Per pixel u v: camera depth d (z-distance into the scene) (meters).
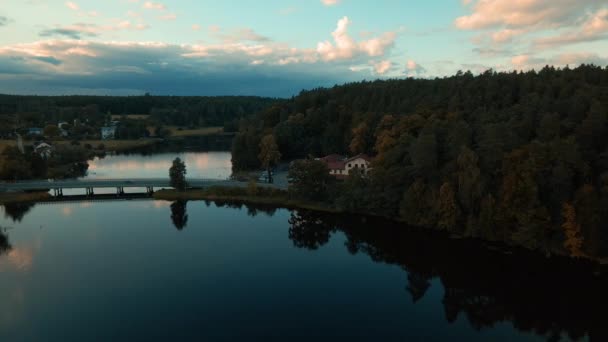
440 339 55.16
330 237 95.69
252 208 121.81
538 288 68.44
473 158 89.62
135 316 59.78
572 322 59.16
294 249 87.88
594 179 80.62
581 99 99.50
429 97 159.00
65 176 172.75
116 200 132.38
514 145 91.12
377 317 60.47
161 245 89.56
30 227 102.19
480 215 88.19
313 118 192.12
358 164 140.25
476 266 77.06
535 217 81.38
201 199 132.25
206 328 56.88
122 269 76.25
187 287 69.19
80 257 82.00
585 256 76.81
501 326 58.44
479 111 122.62
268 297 66.19
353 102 195.25
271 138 162.25
